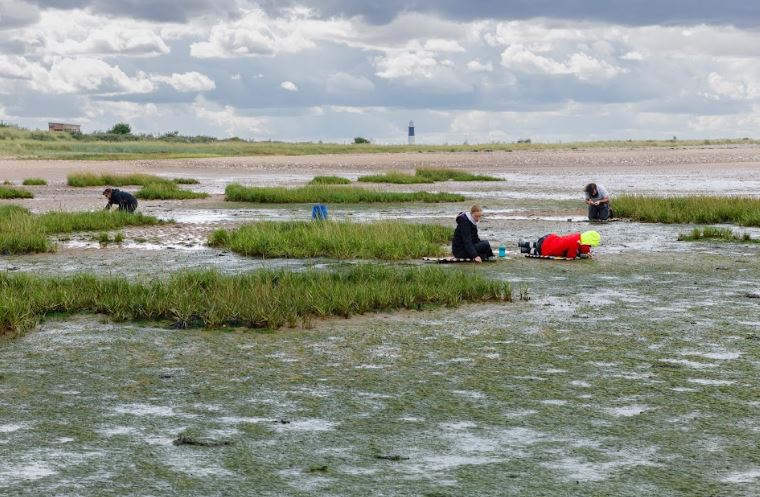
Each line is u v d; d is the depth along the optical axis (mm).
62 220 22703
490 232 21625
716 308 11430
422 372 8258
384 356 8898
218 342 9586
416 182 44562
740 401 7227
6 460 5910
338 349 9219
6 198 34656
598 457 5930
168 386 7816
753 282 13625
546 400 7293
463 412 6969
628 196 27953
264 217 26234
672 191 35875
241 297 11180
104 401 7348
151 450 6102
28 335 9938
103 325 10461
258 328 10289
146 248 18703
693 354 8898
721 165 57719
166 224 24047
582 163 63750
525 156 75438
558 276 14328
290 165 67062
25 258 17125
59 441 6309
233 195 33344
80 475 5625
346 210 28688
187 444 6223
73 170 59531
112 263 16312
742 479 5520
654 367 8383
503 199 33094
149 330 10195
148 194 34375
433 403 7227
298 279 12812
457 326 10336
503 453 6016
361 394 7516
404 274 13461
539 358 8758
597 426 6594
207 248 18688
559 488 5379
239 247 17859
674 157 68375
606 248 18281
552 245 16625
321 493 5305
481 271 14969
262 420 6789
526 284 13484
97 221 22875
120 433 6484
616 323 10461
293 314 10578
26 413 7000
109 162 71312
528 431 6488
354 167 64250
